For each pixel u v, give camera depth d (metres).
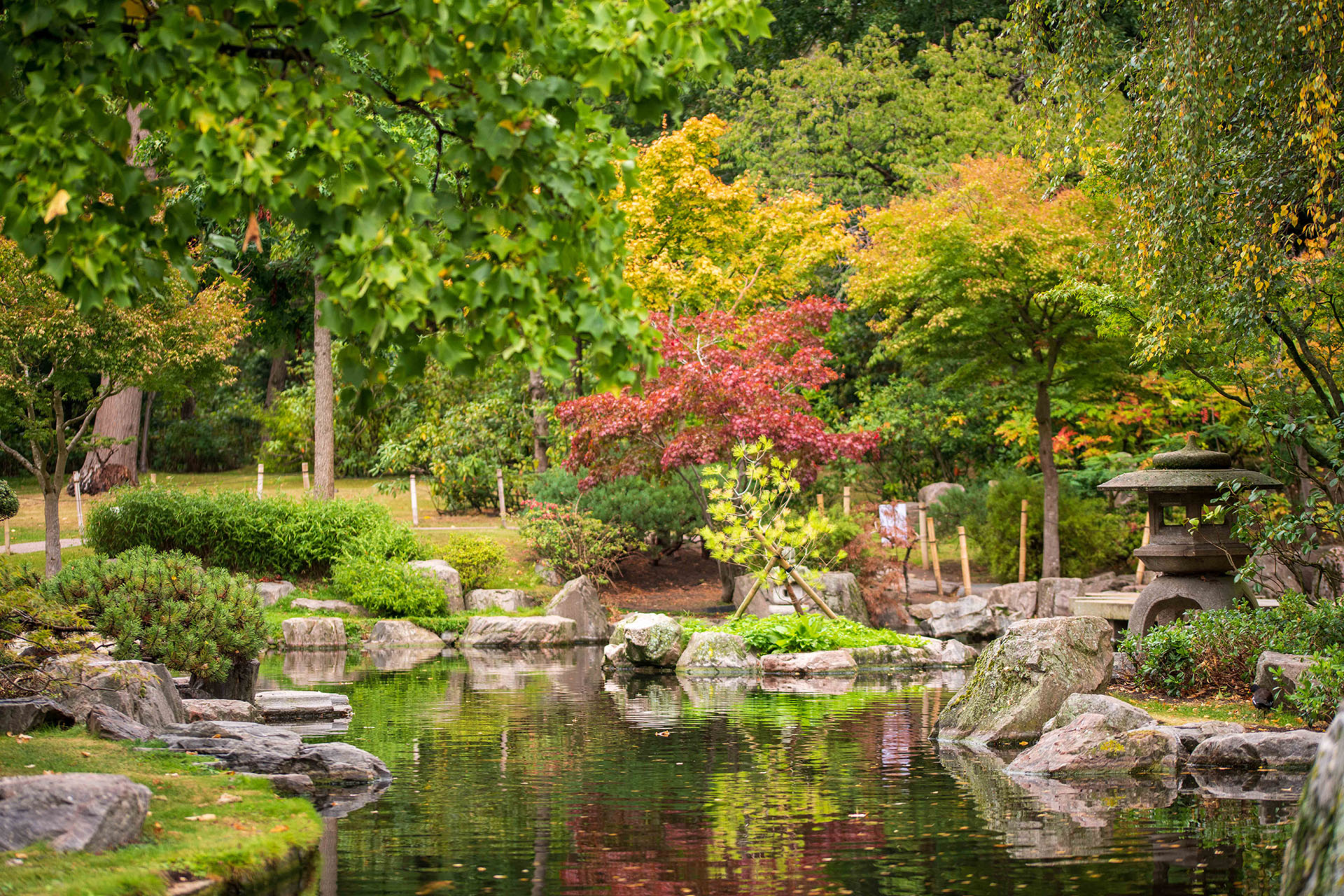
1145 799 7.20
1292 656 9.84
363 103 15.43
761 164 32.75
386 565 21.20
